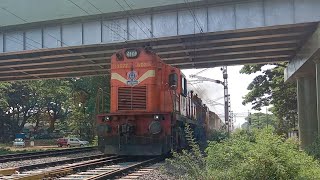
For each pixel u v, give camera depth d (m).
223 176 8.93
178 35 25.84
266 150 8.38
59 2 27.83
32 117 86.69
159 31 26.38
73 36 28.64
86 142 63.47
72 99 68.75
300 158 8.68
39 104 80.75
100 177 11.59
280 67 42.62
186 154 11.49
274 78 44.41
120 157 19.97
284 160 8.37
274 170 8.15
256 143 9.16
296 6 23.50
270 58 33.31
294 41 27.03
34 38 29.61
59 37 28.98
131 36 27.11
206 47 28.72
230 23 24.81
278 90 44.19
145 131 18.70
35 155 23.61
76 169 14.51
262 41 27.55
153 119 18.58
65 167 14.36
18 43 29.94
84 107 64.75
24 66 35.84
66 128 88.50
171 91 20.39
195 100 28.78
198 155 11.34
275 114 47.91
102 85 59.38
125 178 12.31
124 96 19.47
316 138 18.14
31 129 93.56
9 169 13.80
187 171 11.04
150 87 19.14
